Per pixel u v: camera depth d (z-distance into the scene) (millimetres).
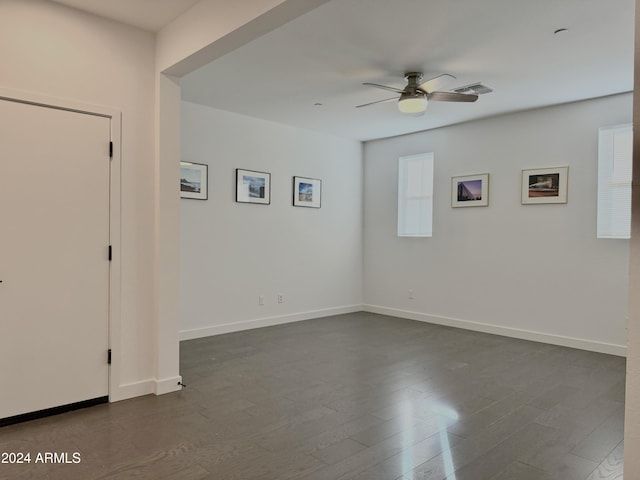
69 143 2947
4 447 2467
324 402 3180
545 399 3268
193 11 2936
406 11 2865
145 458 2357
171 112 3361
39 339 2846
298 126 6004
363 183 6988
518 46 3391
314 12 2877
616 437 2654
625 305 4516
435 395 3336
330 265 6574
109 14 3047
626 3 2746
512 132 5309
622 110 4523
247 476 2189
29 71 2785
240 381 3617
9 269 2732
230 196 5375
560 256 4949
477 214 5648
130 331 3230
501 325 5418
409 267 6398
